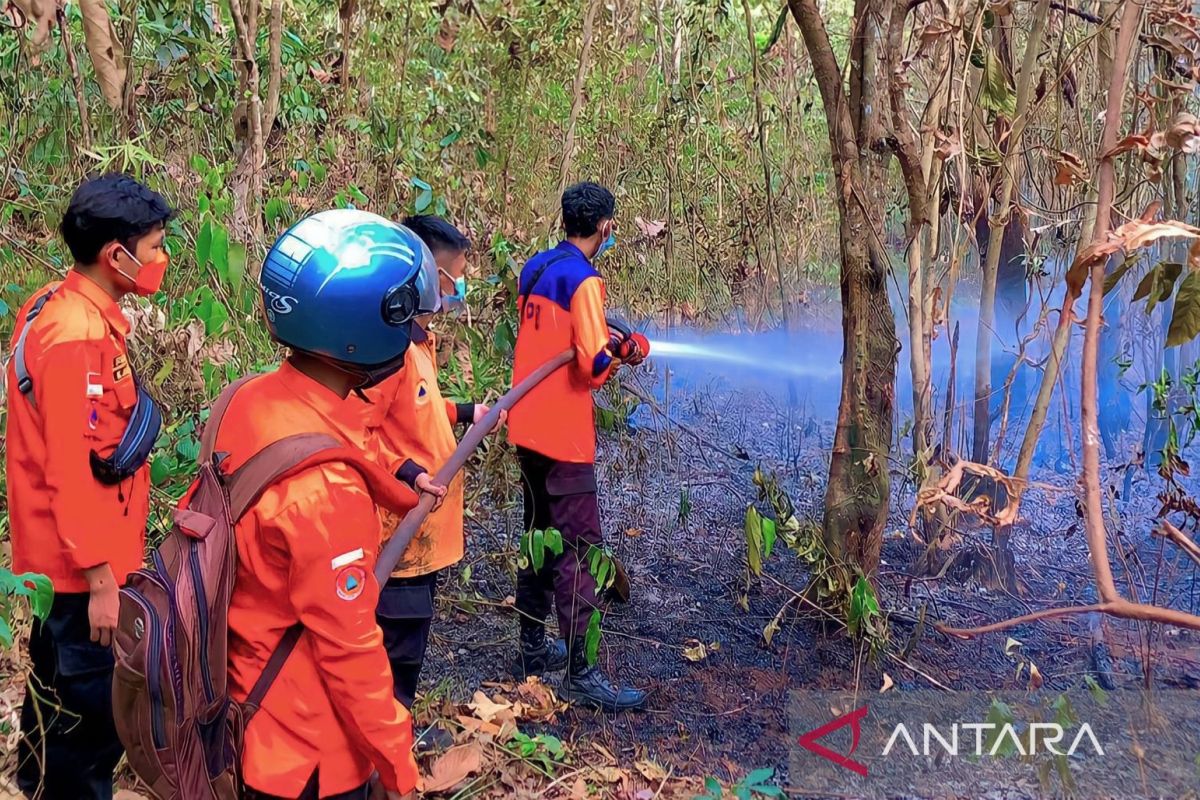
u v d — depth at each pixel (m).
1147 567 3.68
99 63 3.28
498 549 3.82
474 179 5.27
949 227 3.78
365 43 5.38
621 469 4.41
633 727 2.83
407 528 1.86
